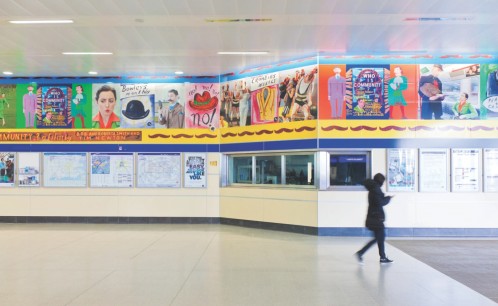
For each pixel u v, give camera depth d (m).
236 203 12.23
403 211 10.25
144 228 11.77
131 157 12.78
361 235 10.23
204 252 8.47
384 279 6.48
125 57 10.71
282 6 7.35
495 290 5.91
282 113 11.10
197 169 12.74
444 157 10.28
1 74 12.63
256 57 10.74
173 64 11.47
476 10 7.49
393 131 10.30
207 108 12.75
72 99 12.87
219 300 5.45
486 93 10.33
